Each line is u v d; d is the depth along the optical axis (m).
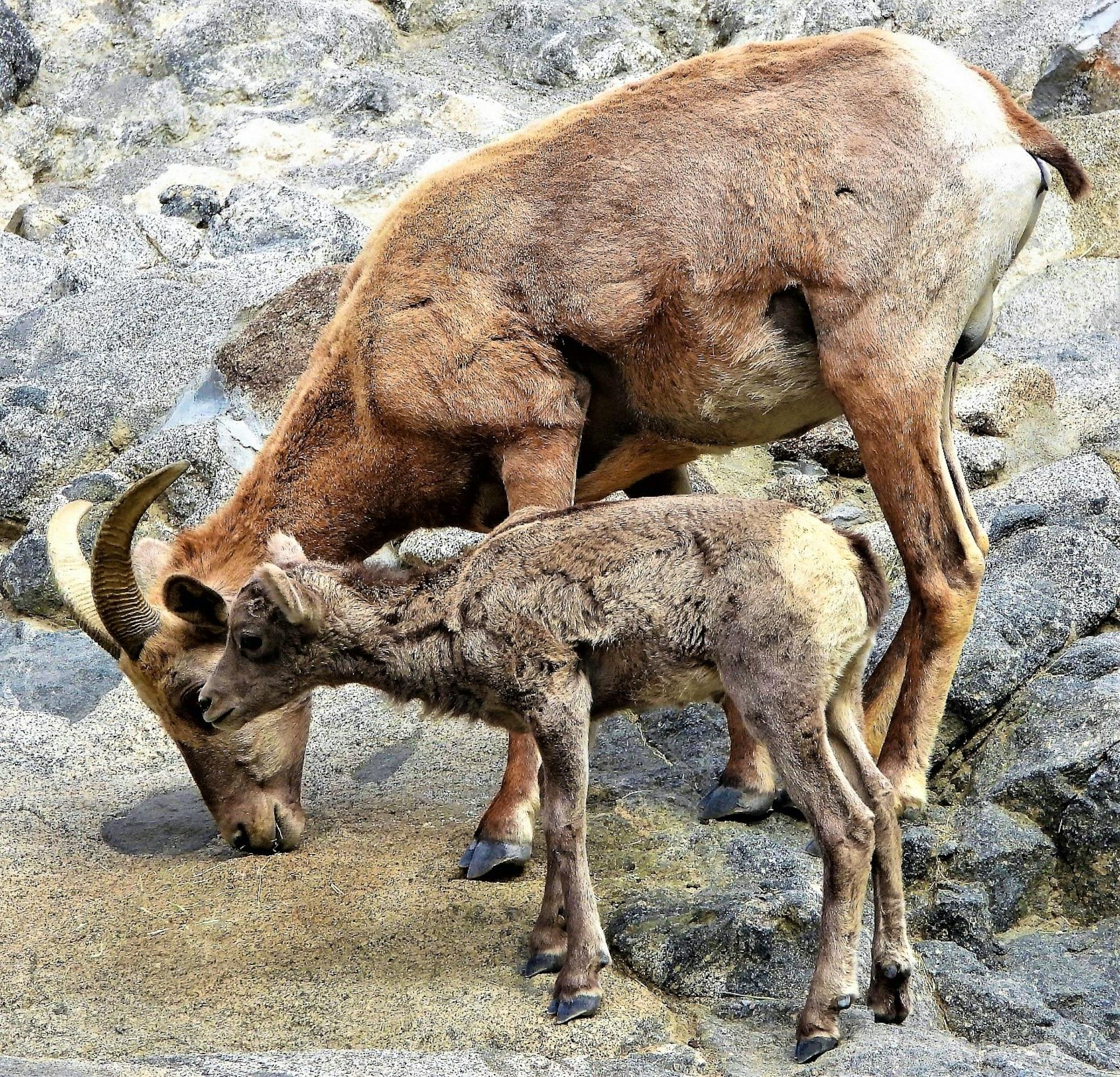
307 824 14.39
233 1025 11.35
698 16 31.48
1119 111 26.31
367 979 11.85
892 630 15.69
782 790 14.18
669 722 15.63
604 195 13.49
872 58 13.65
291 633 11.55
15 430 20.42
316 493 13.97
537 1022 11.11
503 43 31.12
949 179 13.20
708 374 13.55
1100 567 16.31
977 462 19.34
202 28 30.14
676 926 12.07
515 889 13.05
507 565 11.30
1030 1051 10.83
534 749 13.44
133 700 16.91
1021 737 14.24
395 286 13.69
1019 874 13.02
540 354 13.41
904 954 10.95
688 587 11.02
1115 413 20.78
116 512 12.55
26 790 15.54
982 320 13.88
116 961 12.33
